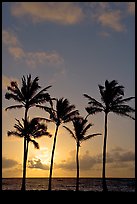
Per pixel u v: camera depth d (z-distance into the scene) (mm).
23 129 40125
